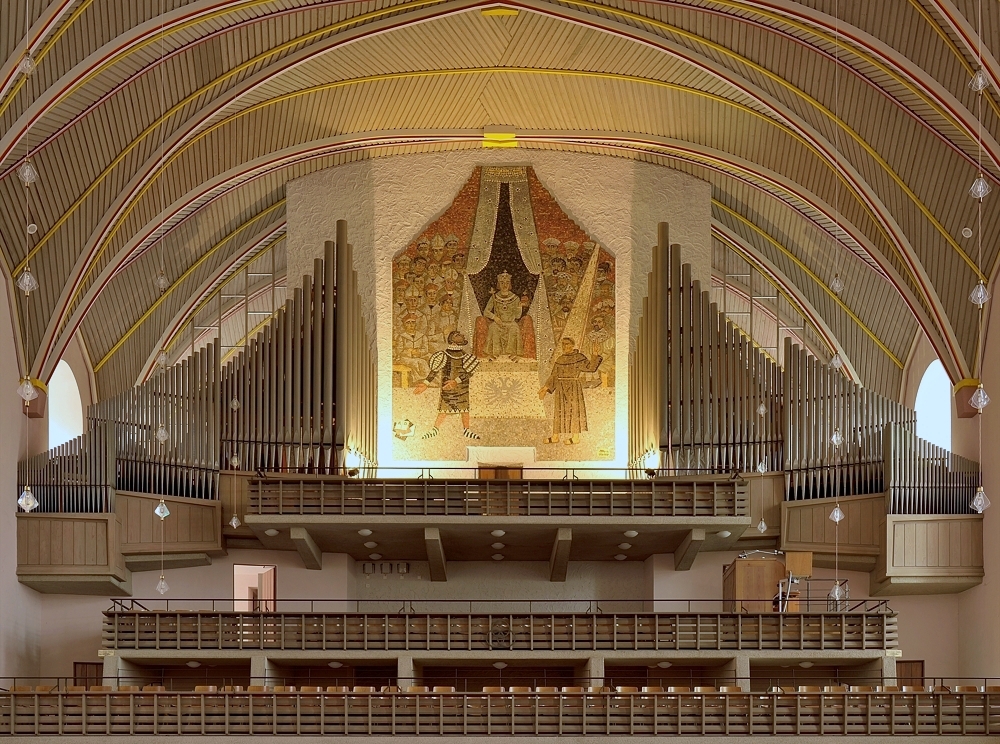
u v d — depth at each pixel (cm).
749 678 3253
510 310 3900
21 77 2911
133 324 4134
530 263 3928
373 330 3888
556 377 3866
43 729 3022
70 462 3506
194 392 3606
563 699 3073
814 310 4306
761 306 4403
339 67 3553
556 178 3978
